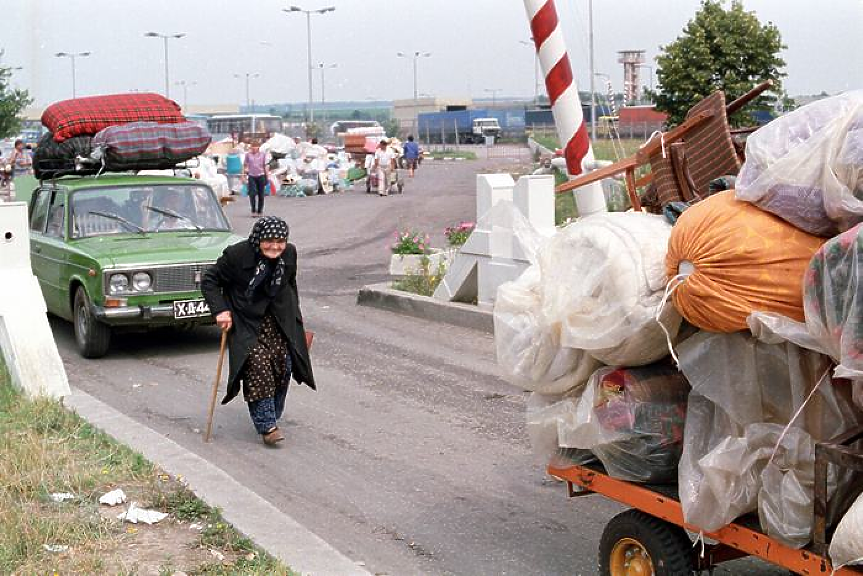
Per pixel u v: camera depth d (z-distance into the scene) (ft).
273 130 214.48
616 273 15.55
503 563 19.52
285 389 27.48
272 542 19.61
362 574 18.26
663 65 81.82
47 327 31.32
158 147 41.55
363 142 145.69
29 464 23.12
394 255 51.57
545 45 37.29
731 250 13.96
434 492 23.39
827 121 13.65
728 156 18.06
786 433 14.30
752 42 79.05
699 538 15.61
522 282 18.01
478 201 42.27
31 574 17.51
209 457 26.21
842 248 12.86
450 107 318.04
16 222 31.60
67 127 43.60
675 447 16.10
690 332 15.65
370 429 28.40
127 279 36.58
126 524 20.26
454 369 35.06
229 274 26.63
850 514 12.97
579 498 22.84
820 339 13.33
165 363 37.45
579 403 16.98
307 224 87.04
